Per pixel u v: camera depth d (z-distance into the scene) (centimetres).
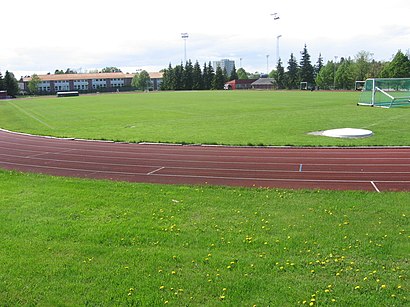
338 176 1543
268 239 894
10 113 5412
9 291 695
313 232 928
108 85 16275
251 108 4806
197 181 1524
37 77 13775
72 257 825
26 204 1200
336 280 707
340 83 11312
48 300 666
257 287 690
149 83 15338
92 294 680
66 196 1284
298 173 1612
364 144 2217
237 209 1117
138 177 1620
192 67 13338
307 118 3512
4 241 912
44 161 2031
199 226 987
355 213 1055
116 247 873
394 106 4491
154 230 964
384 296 653
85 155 2152
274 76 12988
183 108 5056
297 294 664
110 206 1168
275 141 2381
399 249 823
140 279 727
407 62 9644
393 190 1321
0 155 2242
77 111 5144
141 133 2898
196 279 721
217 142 2405
